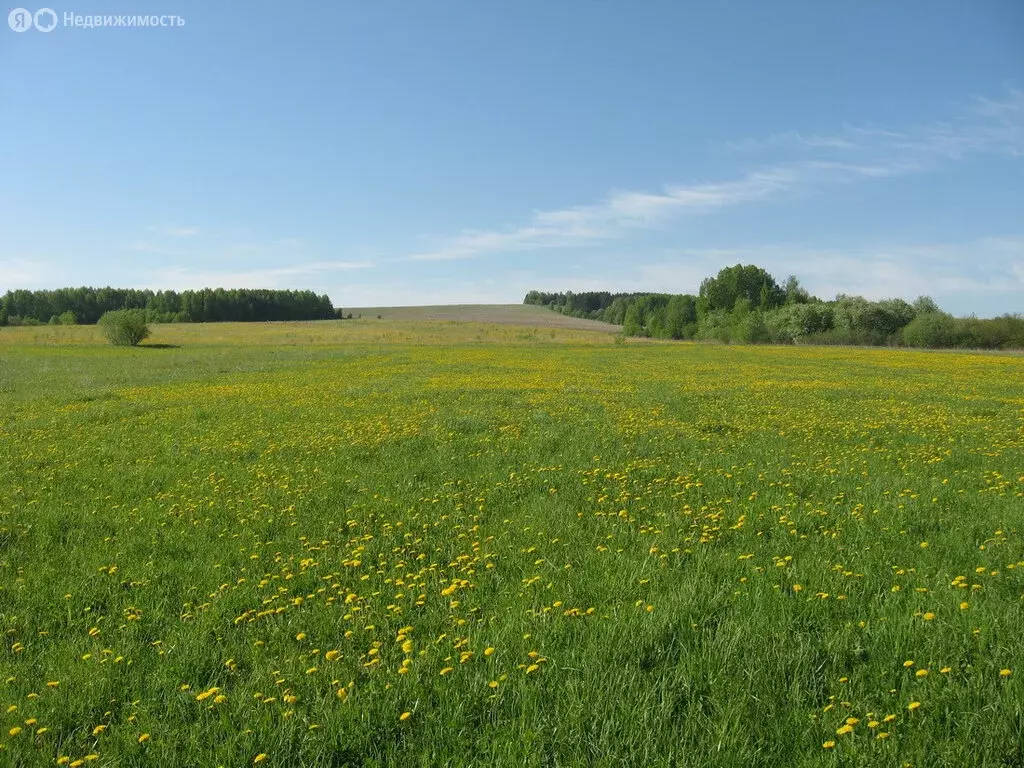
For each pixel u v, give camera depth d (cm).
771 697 453
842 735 409
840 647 511
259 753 420
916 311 8938
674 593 621
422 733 437
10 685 519
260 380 3450
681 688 470
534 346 7969
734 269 12694
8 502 1070
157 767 414
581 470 1200
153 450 1529
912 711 431
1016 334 7006
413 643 554
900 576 660
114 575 752
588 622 575
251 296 16075
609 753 400
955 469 1186
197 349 7175
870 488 1020
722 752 397
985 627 521
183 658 544
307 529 906
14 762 420
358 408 2230
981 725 411
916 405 2217
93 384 3347
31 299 14462
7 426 1953
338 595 677
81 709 480
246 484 1177
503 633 557
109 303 15325
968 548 737
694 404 2278
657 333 11812
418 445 1509
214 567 761
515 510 969
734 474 1150
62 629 629
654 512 934
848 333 8288
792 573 671
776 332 9038
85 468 1338
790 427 1702
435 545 819
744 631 540
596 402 2350
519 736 423
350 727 437
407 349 7088
